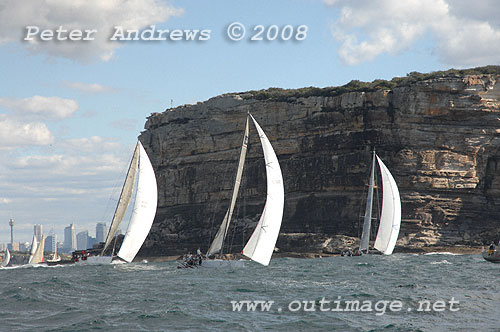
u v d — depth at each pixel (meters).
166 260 186.38
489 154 162.62
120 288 58.88
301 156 180.12
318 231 169.50
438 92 162.12
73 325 37.47
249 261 112.88
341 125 171.75
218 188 193.50
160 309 42.94
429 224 159.12
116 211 117.69
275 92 196.62
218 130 196.75
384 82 179.25
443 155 161.50
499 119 161.50
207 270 84.62
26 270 115.56
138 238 107.38
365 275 71.00
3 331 36.03
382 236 130.62
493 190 161.88
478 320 38.16
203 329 36.16
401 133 163.62
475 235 158.12
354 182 166.12
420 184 159.62
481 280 60.78
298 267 90.38
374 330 35.56
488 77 162.00
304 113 180.25
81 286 61.03
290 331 35.62
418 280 62.28
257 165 186.88
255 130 189.50
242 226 182.38
